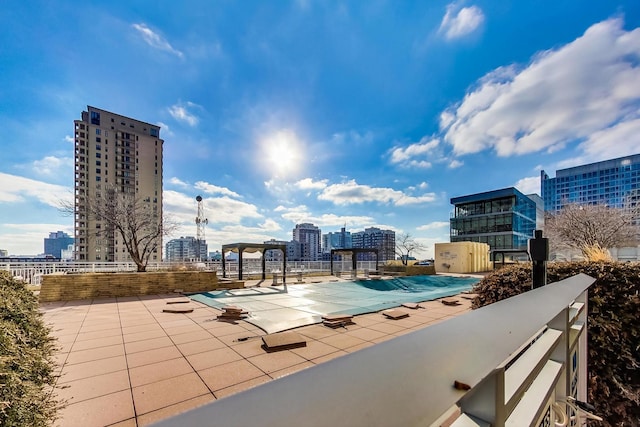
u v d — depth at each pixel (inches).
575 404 55.9
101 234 589.6
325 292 377.4
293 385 15.1
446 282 570.6
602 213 705.6
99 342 162.2
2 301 97.7
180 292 350.6
